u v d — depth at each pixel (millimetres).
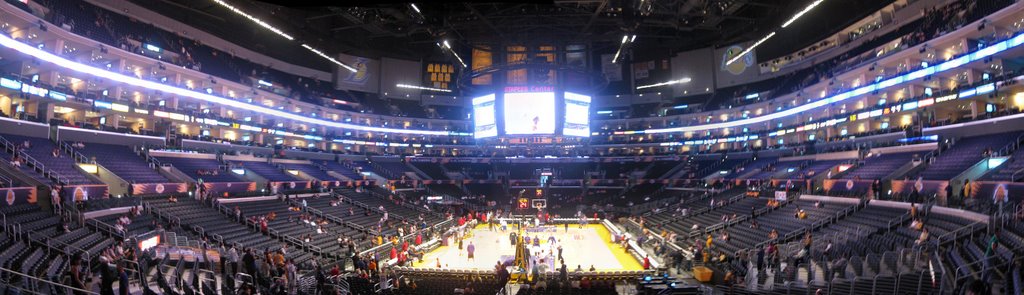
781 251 33188
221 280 22719
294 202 49844
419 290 28531
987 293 13594
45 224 25234
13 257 18719
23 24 39656
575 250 45750
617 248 46906
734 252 36562
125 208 32469
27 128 40188
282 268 25234
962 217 28812
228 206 42562
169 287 17016
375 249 38719
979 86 42062
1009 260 17609
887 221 33438
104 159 43500
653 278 29609
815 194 47938
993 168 35500
